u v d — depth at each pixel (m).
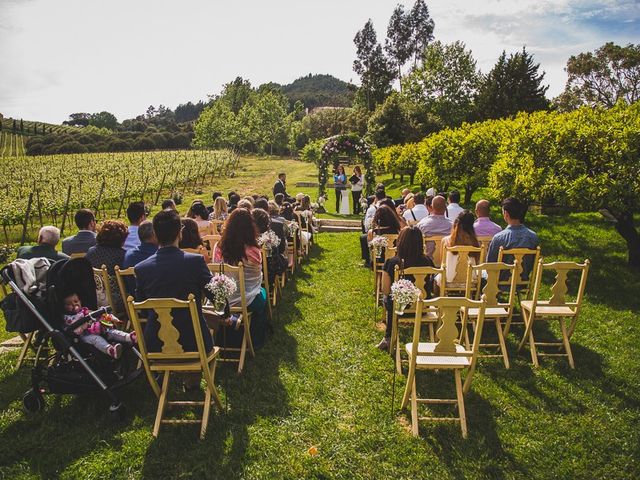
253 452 3.45
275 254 6.40
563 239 9.60
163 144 75.62
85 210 5.95
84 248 5.79
